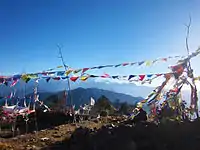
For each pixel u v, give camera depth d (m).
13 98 26.09
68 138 16.41
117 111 31.72
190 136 13.31
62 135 18.05
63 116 28.67
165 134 13.70
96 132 14.98
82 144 14.74
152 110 16.39
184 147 13.01
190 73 14.96
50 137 17.48
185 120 14.33
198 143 12.90
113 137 14.12
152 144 13.48
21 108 26.06
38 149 15.18
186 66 14.98
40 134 18.52
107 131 14.62
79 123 22.61
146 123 14.56
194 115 14.88
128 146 13.52
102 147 13.98
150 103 16.39
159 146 13.34
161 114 15.84
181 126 13.74
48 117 28.97
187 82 15.13
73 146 14.83
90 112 30.22
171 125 13.86
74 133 15.89
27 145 16.02
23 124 28.30
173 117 15.39
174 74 15.07
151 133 13.88
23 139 17.42
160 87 15.77
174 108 15.57
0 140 17.41
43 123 28.41
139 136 13.88
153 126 14.11
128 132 14.13
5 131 26.00
